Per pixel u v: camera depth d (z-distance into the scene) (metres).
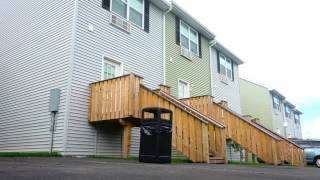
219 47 18.25
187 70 14.97
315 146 16.62
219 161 9.52
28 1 11.62
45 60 10.17
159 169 5.03
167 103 9.20
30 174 3.56
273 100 28.38
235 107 19.61
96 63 10.11
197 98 12.77
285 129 30.16
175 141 8.77
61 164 5.21
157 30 13.38
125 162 6.61
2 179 3.15
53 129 9.10
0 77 11.97
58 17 10.18
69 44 9.49
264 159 10.93
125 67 11.23
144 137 7.10
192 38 16.05
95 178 3.44
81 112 9.33
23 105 10.52
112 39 10.91
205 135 8.95
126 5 11.89
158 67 12.98
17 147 10.28
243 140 11.69
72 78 9.22
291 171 6.39
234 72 20.44
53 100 9.24
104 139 9.93
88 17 10.14
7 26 12.36
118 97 8.98
